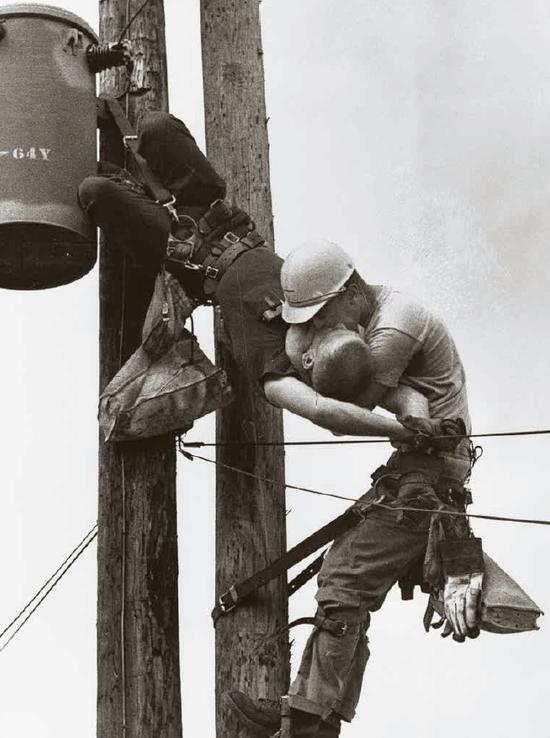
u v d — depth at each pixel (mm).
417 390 5836
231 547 6613
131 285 6656
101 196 6121
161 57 7094
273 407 6781
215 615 6531
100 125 6797
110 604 6379
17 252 6371
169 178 6367
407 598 5922
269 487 6691
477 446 5977
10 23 6395
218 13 7449
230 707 6078
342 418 5652
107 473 6484
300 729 5719
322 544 5953
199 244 6285
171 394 6223
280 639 6492
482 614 5496
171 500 6504
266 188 7199
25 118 6258
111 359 6598
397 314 5785
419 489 5719
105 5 7160
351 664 5793
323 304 5707
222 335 6730
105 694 6301
